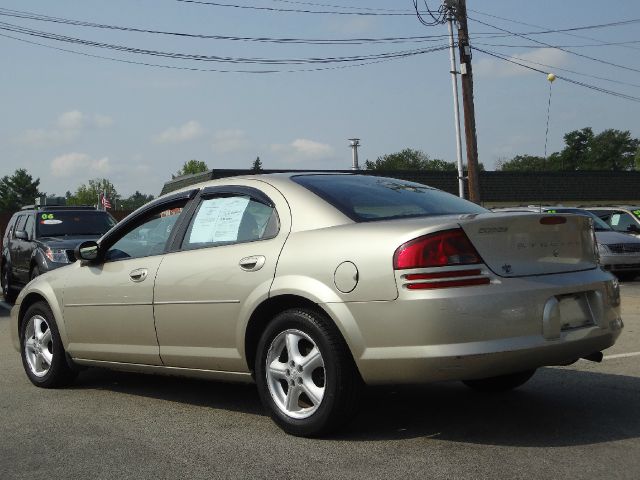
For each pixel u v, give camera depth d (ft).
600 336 14.57
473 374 13.09
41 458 14.12
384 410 16.84
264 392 15.28
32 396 19.79
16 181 352.69
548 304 13.65
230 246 16.33
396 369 13.41
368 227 14.29
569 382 19.27
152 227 18.66
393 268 13.39
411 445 14.03
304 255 14.71
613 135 254.06
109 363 19.10
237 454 13.93
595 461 12.78
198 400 18.61
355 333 13.71
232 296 15.76
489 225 13.58
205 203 17.63
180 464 13.48
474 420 15.72
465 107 64.75
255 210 16.39
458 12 64.54
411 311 13.15
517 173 137.69
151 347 17.76
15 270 45.27
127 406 18.26
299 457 13.56
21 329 21.68
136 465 13.52
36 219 44.21
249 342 15.76
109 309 18.65
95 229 44.80
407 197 16.56
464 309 13.00
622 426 14.93
